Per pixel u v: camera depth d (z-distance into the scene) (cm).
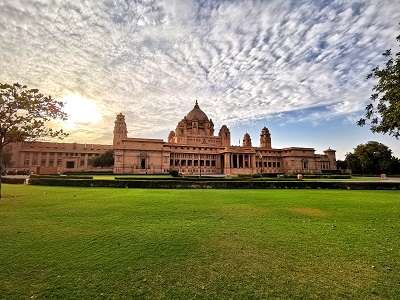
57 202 1844
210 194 2448
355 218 1359
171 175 6281
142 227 1123
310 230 1103
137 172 8469
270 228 1131
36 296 564
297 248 873
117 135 11012
